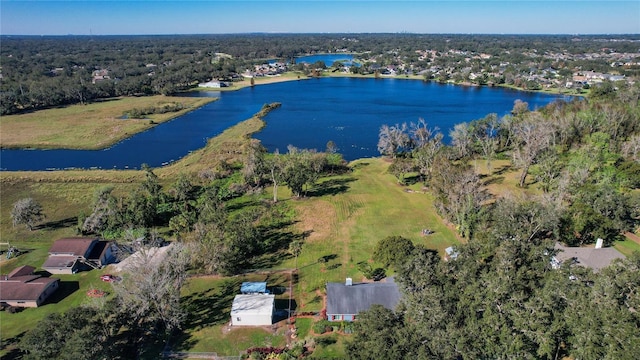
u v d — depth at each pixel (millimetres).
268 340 47500
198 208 80688
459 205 70750
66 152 128500
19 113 179750
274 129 153875
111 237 74062
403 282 43750
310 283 58469
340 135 145000
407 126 153125
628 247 62969
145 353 45906
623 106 120625
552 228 61875
